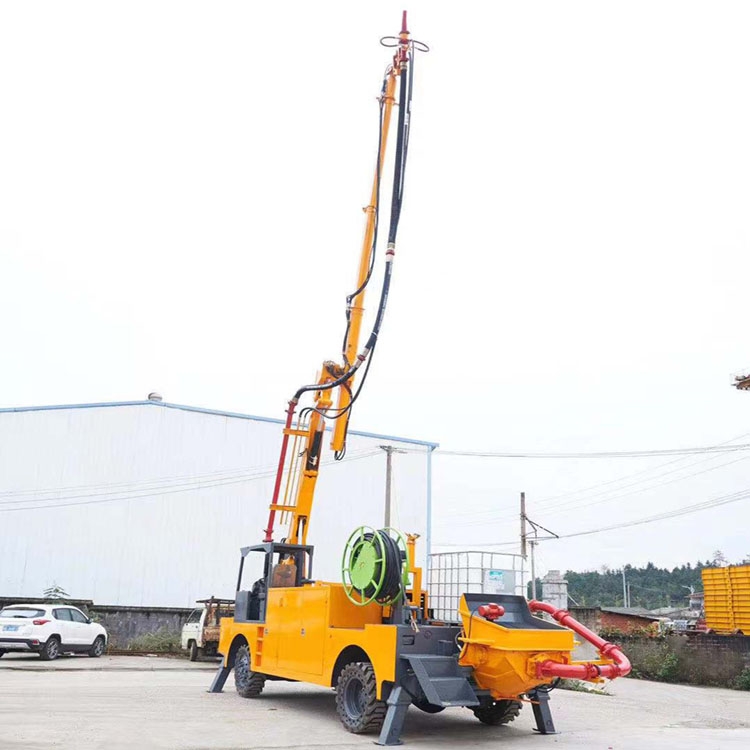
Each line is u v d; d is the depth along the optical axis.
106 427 32.19
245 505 33.31
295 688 14.10
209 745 8.05
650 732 10.24
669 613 71.31
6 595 29.78
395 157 12.08
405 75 12.28
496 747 8.59
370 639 9.41
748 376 27.02
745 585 26.03
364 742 8.70
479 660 8.95
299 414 13.34
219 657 23.03
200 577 31.86
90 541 30.94
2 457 30.94
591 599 114.81
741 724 12.02
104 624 29.00
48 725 9.10
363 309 12.95
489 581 11.84
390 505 33.09
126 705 11.15
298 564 12.66
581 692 16.80
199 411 33.56
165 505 32.12
